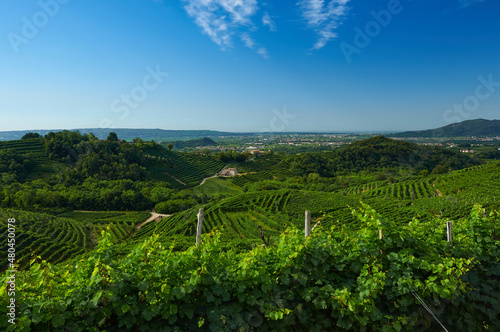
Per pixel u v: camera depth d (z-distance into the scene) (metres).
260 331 3.61
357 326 3.85
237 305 3.65
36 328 2.94
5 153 75.06
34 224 42.75
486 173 66.50
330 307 3.91
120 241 43.81
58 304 2.99
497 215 5.70
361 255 4.14
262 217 45.09
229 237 35.03
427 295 4.10
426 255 4.34
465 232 5.45
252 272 3.73
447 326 4.23
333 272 4.15
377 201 53.31
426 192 63.75
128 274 3.35
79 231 46.12
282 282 3.83
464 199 47.28
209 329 3.45
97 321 3.19
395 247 4.29
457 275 4.16
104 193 63.91
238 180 93.81
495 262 5.11
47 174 75.94
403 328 3.99
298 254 3.95
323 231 4.93
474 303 4.54
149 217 59.16
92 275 3.11
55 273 3.28
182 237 32.53
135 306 3.26
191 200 66.38
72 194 63.09
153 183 81.81
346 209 46.56
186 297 3.45
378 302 4.04
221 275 3.76
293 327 3.78
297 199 54.50
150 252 3.74
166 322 3.41
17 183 64.00
